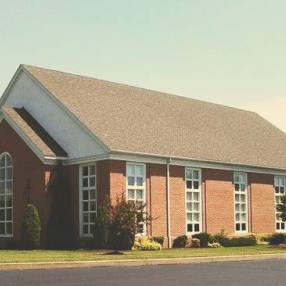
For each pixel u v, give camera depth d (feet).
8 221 116.57
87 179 110.63
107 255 83.35
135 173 110.93
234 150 137.18
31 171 112.68
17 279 54.80
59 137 115.85
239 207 133.59
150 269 67.51
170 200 116.47
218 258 84.28
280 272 65.10
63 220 110.73
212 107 160.56
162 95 148.15
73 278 56.18
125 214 93.97
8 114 118.62
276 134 168.55
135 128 120.26
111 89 134.62
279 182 147.02
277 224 144.46
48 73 126.82
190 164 120.88
